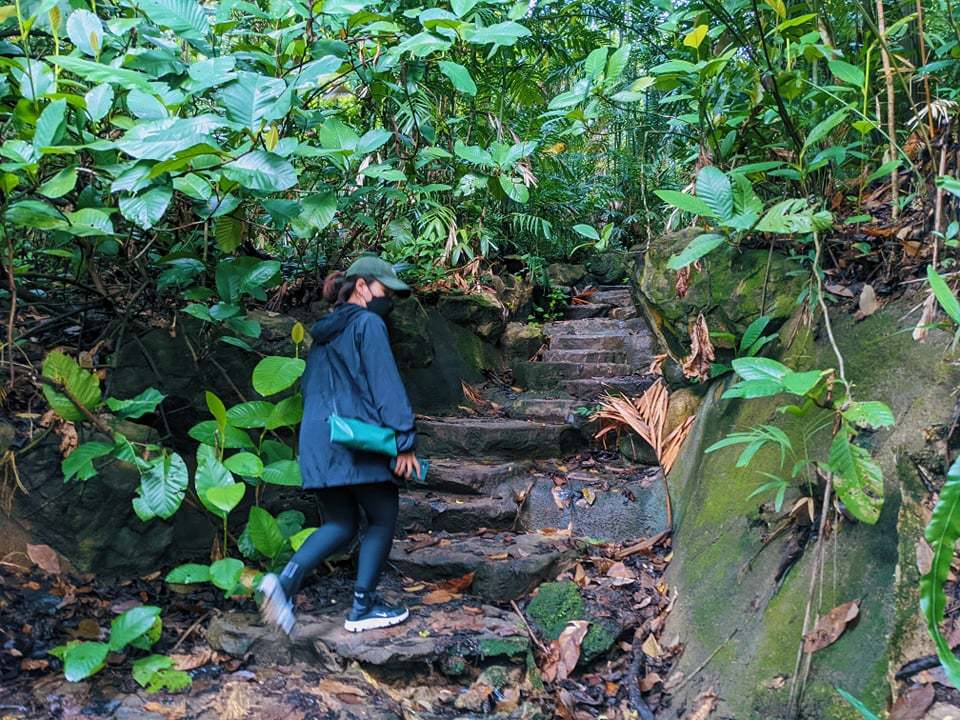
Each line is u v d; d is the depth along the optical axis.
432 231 4.79
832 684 2.08
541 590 2.90
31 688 2.13
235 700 2.20
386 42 3.22
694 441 3.47
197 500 3.04
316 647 2.47
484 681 2.44
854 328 2.81
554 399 4.57
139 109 2.41
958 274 2.43
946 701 1.88
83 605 2.55
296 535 2.70
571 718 2.40
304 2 2.91
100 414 2.84
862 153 3.29
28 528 2.66
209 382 3.29
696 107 3.45
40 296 3.26
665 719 2.39
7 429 2.71
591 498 3.52
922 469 2.30
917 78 2.96
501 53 4.88
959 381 2.37
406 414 2.46
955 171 2.74
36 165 2.28
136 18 2.99
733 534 2.76
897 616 2.07
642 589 2.96
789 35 3.28
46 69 2.46
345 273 2.78
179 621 2.61
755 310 3.25
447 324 5.09
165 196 2.44
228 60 2.52
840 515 2.38
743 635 2.42
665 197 2.73
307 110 3.33
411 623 2.64
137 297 3.07
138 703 2.14
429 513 3.39
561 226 7.28
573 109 3.18
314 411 2.54
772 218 2.68
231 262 3.03
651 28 4.79
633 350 5.54
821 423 2.65
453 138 4.77
